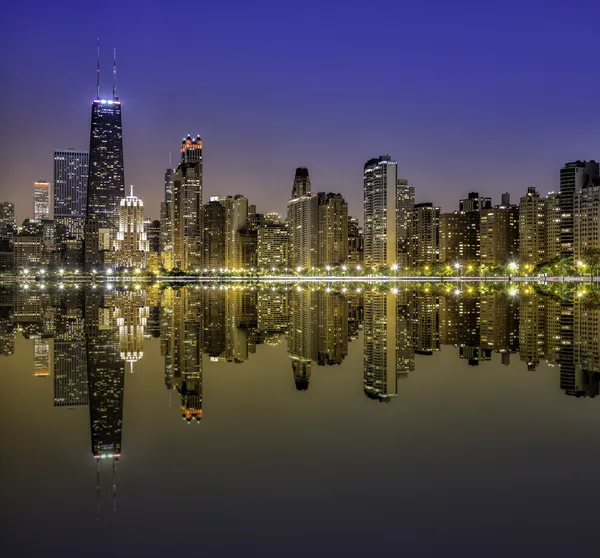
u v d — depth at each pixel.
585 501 16.67
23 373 39.16
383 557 13.66
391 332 64.69
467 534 14.77
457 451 21.06
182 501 16.84
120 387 34.44
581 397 30.47
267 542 14.41
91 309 107.06
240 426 24.91
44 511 16.30
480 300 125.19
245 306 114.56
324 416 26.61
